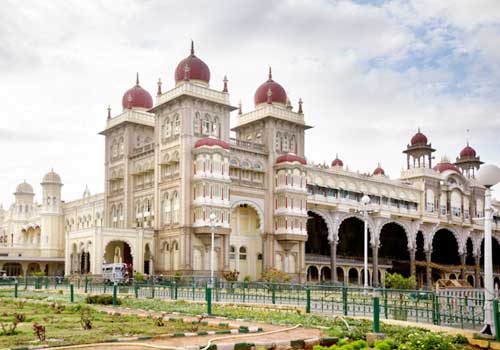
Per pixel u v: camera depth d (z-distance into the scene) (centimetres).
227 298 3509
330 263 7181
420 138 8581
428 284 8150
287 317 2369
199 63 6200
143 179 6588
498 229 9594
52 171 8856
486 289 1845
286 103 6994
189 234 5744
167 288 4141
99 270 5778
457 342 1786
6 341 1606
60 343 1541
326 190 7038
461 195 8869
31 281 4888
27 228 9350
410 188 8125
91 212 8094
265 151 6575
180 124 5994
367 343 1659
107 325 2028
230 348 1498
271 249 6388
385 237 9031
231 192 6178
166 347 1456
